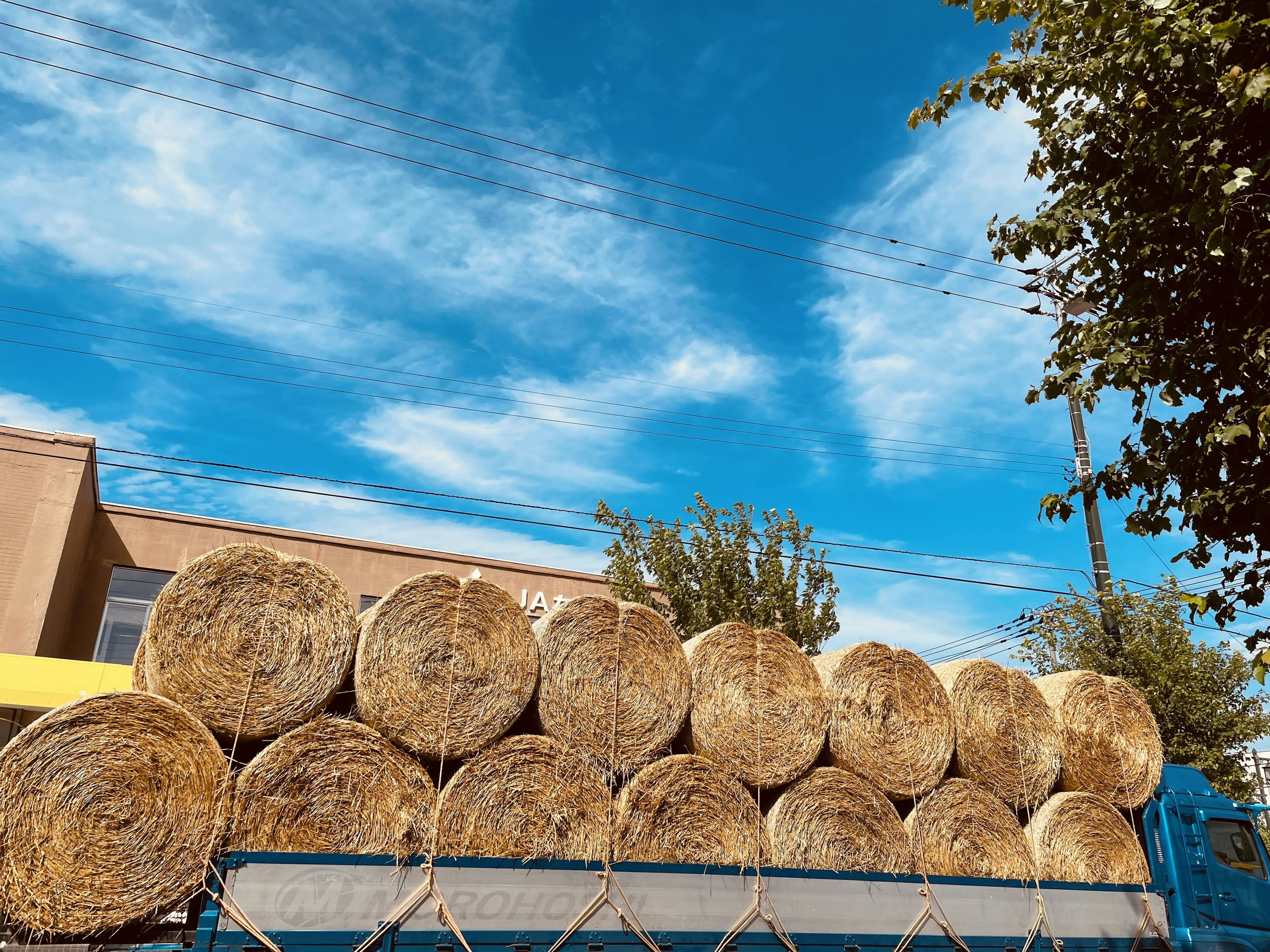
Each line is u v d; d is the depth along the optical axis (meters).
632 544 16.55
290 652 5.78
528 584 20.36
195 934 5.00
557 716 6.55
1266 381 6.57
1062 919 7.89
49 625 14.91
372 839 5.59
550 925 5.85
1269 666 6.56
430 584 6.27
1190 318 7.05
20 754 4.81
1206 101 6.60
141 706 5.13
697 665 7.26
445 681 6.15
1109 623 15.76
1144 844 8.93
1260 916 9.05
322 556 18.66
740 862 6.79
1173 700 15.13
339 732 5.70
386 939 5.35
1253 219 6.47
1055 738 8.75
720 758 7.11
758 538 16.62
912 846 7.62
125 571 17.19
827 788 7.39
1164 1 6.17
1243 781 15.30
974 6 7.60
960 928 7.38
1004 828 8.07
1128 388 7.03
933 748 7.95
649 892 6.26
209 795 5.20
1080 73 7.16
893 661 8.04
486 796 6.03
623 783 6.79
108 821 4.92
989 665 8.59
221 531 18.02
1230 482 6.84
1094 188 7.49
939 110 7.86
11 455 15.21
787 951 6.62
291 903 5.18
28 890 4.70
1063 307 15.04
